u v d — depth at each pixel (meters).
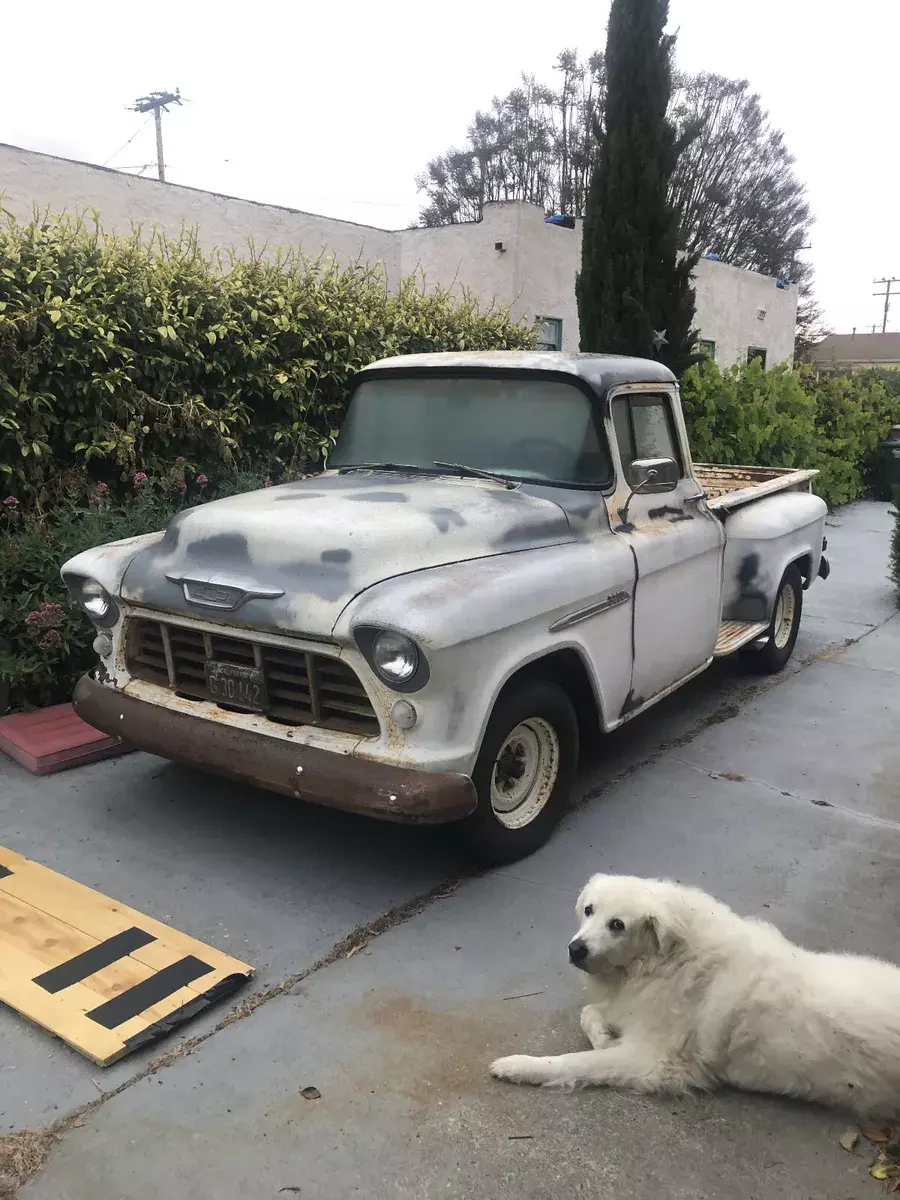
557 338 13.66
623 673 4.23
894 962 3.13
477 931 3.30
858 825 4.18
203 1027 2.79
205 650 3.63
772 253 41.69
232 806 4.23
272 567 3.44
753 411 11.80
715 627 5.20
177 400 6.20
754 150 40.16
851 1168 2.31
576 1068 2.53
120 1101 2.50
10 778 4.50
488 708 3.30
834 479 14.22
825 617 8.02
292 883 3.60
